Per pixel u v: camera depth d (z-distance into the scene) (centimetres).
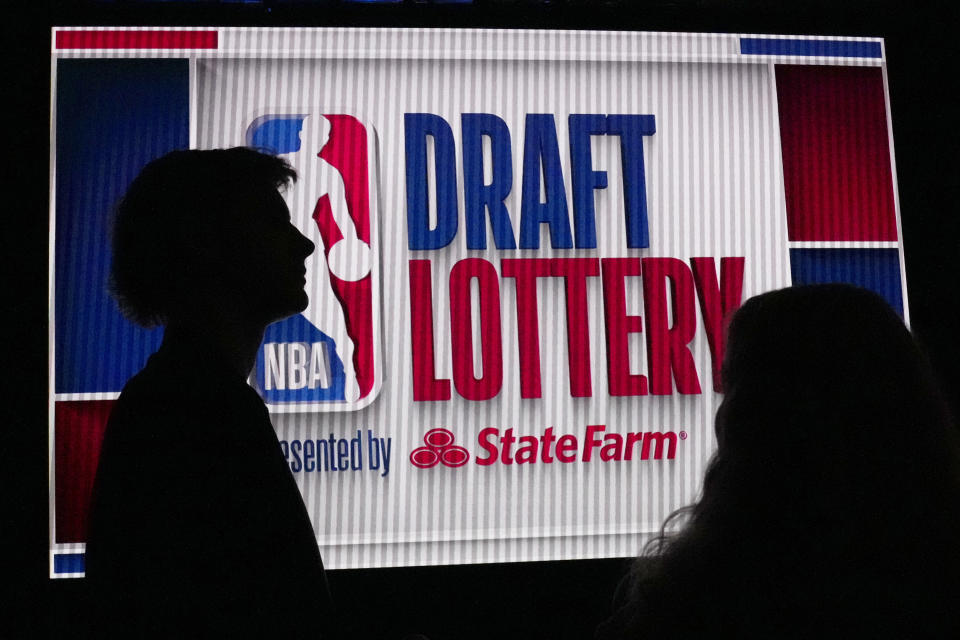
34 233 240
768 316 69
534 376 251
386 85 257
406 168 255
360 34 257
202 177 115
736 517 64
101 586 96
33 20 246
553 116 261
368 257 251
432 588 246
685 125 265
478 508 244
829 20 274
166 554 94
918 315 266
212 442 100
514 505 245
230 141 249
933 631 58
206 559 95
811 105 271
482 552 242
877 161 270
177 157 118
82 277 238
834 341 65
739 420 67
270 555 98
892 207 269
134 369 237
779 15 273
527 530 244
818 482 62
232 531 97
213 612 94
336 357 246
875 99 273
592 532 246
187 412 101
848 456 62
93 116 245
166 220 113
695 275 260
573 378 251
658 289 258
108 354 237
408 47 259
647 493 249
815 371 65
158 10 250
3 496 230
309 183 251
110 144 244
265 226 119
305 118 253
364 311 248
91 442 233
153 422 100
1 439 232
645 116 264
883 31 276
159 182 116
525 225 256
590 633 248
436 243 253
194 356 107
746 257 262
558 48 264
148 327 121
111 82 246
